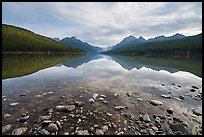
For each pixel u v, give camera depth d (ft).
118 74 71.92
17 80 50.21
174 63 146.92
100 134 18.47
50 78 56.08
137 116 24.07
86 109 26.55
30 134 17.99
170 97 34.63
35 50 437.17
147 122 22.12
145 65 124.47
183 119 23.26
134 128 20.24
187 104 30.14
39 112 24.47
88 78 58.49
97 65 121.19
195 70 89.25
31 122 20.94
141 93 38.17
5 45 351.67
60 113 24.38
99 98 32.42
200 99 33.42
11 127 19.47
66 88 41.45
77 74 68.44
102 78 59.52
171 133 19.17
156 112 25.82
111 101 31.37
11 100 29.89
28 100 30.22
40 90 38.52
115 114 24.68
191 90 41.27
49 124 19.88
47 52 488.85
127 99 32.91
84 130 19.24
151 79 59.31
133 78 61.11
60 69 85.66
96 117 23.35
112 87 44.21
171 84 50.06
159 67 107.04
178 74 73.36
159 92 39.45
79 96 34.17
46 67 92.94
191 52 371.15
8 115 22.72
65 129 19.51
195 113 25.52
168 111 25.98
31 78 54.75
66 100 31.01
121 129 19.97
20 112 24.20
